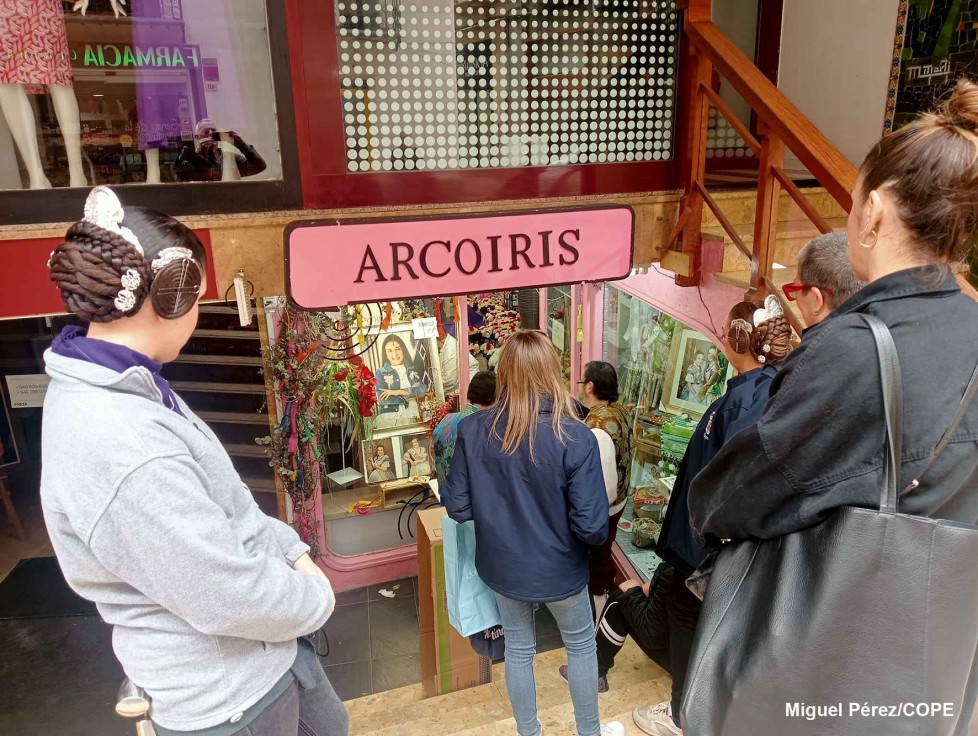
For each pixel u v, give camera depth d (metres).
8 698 3.89
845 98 3.70
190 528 0.92
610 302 4.93
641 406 4.68
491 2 2.55
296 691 1.20
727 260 2.89
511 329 5.05
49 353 0.96
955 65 3.01
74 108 2.30
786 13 4.10
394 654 4.39
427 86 2.58
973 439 0.82
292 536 1.27
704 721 0.92
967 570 0.81
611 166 2.88
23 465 5.21
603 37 2.72
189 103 2.40
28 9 2.16
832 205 3.40
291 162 2.53
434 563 3.29
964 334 0.83
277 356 4.19
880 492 0.82
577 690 2.10
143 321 0.99
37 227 2.31
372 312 4.58
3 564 5.01
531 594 1.96
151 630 1.01
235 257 2.55
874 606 0.82
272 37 2.39
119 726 3.72
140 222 0.97
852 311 0.88
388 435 4.90
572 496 1.88
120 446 0.90
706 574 1.10
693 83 2.77
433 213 2.69
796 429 0.86
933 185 0.81
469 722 2.98
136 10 2.27
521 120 2.72
